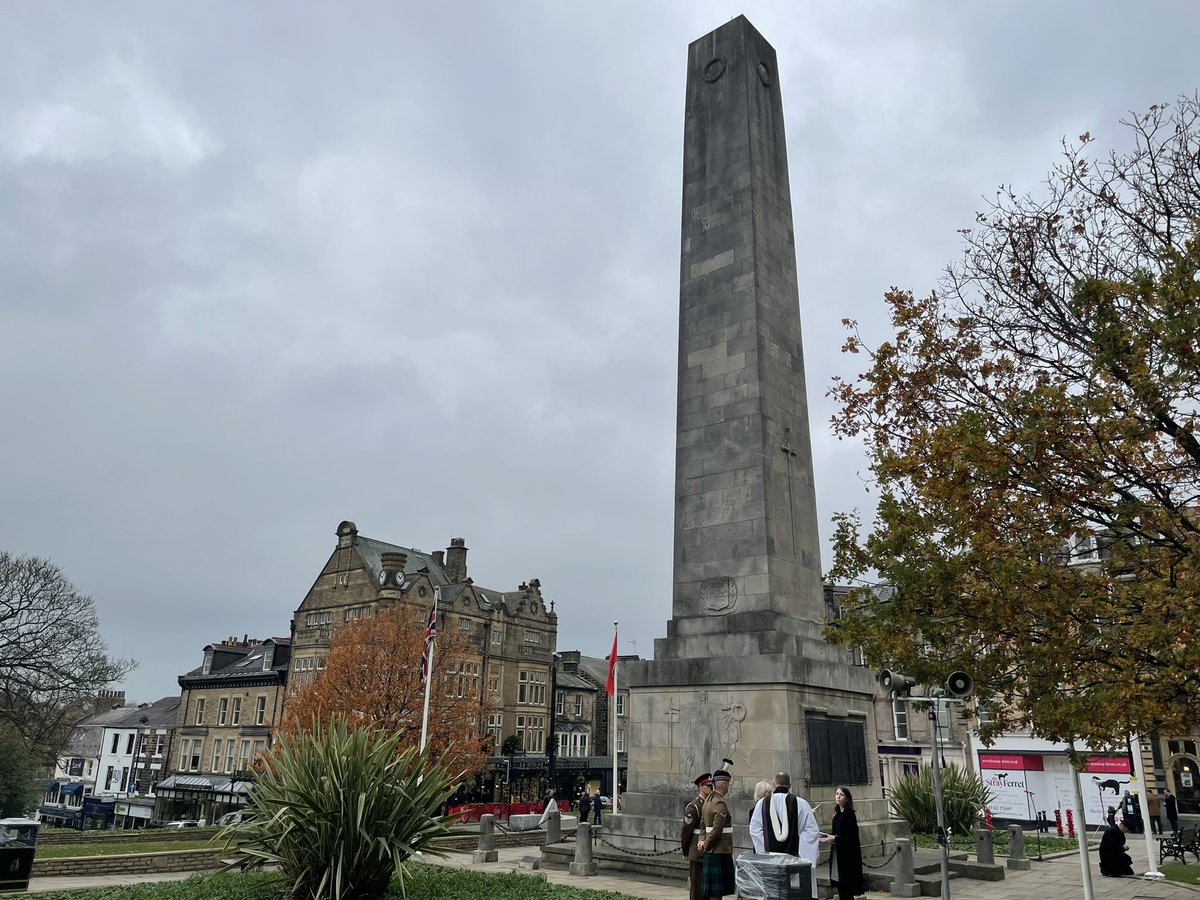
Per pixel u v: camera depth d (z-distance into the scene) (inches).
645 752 810.8
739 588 808.9
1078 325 564.7
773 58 1021.8
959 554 562.3
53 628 1843.0
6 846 642.8
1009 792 1604.3
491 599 2839.6
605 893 629.9
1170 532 511.5
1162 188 580.1
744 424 847.7
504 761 2469.2
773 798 512.7
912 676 582.6
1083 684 520.1
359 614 2420.0
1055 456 519.2
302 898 563.5
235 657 2974.9
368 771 585.6
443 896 596.7
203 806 2623.0
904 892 684.7
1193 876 847.7
